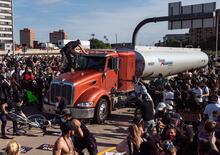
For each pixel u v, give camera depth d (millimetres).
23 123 13898
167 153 7336
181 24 36375
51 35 173250
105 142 12742
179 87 18062
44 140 13047
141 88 16641
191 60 30859
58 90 15352
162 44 132875
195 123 12781
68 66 17188
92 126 15266
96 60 16750
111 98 16656
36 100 19172
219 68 33094
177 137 8727
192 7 35594
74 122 8469
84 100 15070
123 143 8164
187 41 131125
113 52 17297
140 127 8383
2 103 13203
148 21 30641
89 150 8680
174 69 27375
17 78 20266
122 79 17781
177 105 13750
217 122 9789
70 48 17094
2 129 13164
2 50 74625
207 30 149000
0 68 24625
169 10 37000
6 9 159875
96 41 110812
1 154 9773
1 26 157875
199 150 7051
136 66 21594
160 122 10867
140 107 11641
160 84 18391
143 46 23672
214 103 11398
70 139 7328
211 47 113438
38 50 87750
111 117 17094
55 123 15133
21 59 35312
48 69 22797
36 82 18938
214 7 34438
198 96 14961
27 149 11836
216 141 8031
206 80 18203
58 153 6969
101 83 16344
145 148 6789
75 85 15062
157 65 23438
